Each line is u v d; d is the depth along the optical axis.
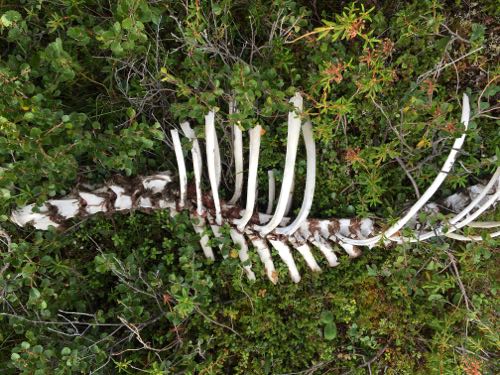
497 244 2.82
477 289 3.03
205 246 2.87
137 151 2.54
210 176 2.50
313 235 2.82
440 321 2.90
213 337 2.92
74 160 2.41
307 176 2.64
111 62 2.64
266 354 3.01
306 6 3.06
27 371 2.31
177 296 2.38
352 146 3.00
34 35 2.55
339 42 2.99
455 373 2.87
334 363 3.06
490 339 2.80
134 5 2.00
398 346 3.03
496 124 3.03
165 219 2.92
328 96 2.97
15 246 2.41
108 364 2.79
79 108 2.82
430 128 2.67
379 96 2.90
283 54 2.77
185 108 2.41
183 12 2.82
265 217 2.80
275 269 2.97
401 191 3.05
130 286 2.59
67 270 2.67
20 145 2.16
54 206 2.60
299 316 3.04
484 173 2.96
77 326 2.93
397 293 2.99
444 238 2.93
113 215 2.96
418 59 3.00
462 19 3.04
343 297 2.99
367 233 2.87
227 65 2.59
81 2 2.38
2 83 2.16
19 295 2.75
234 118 2.32
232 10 2.98
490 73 2.79
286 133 2.92
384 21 2.80
